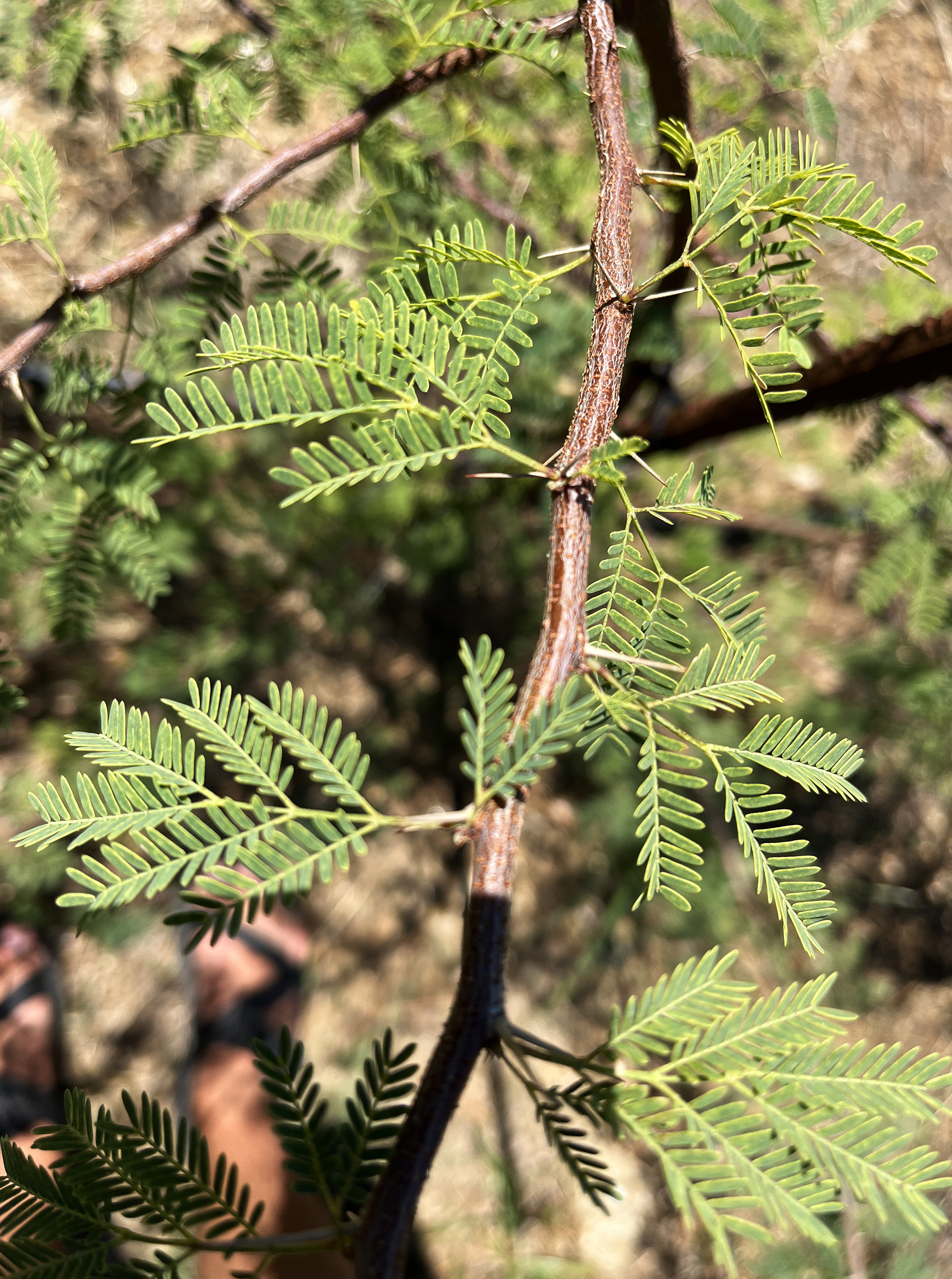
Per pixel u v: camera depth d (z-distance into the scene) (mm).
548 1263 490
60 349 207
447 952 555
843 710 547
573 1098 97
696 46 262
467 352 134
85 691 491
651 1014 100
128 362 324
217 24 490
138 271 182
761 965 549
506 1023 98
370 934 542
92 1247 109
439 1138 98
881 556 351
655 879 109
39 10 274
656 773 109
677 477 120
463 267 329
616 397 121
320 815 98
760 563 602
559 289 373
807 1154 92
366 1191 111
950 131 627
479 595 555
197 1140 113
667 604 121
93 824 98
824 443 584
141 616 511
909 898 600
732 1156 93
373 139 250
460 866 566
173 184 506
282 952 506
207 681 102
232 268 200
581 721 96
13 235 171
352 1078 518
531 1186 520
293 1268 354
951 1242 417
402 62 226
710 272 119
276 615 531
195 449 445
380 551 529
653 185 189
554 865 547
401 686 549
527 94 307
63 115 490
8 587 436
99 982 493
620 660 111
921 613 354
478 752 95
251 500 471
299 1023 509
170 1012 500
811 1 272
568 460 113
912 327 210
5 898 478
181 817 98
